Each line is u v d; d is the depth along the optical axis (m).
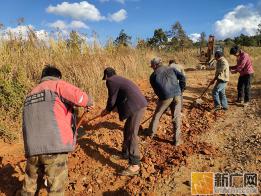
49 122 4.23
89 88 9.13
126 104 5.75
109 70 5.92
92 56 10.90
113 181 5.63
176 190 5.39
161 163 6.20
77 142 6.68
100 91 9.48
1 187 5.25
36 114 4.25
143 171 5.82
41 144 4.18
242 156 6.38
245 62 9.33
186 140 7.21
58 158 4.30
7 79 7.57
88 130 7.39
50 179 4.36
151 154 6.49
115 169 5.96
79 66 9.56
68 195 5.26
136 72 12.41
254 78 13.07
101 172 5.85
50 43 10.20
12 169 5.64
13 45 9.33
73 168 5.91
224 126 7.98
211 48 20.92
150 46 17.23
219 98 9.25
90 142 6.70
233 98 10.25
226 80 8.88
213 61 18.98
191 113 8.95
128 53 12.99
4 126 6.65
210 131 7.70
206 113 8.85
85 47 11.23
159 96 6.80
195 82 13.27
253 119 8.29
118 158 6.27
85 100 4.41
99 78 9.62
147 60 14.27
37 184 4.98
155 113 6.99
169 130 7.65
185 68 19.67
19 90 7.43
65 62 9.65
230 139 7.24
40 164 4.43
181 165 6.09
